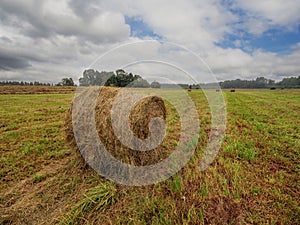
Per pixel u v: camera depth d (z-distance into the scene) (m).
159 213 3.32
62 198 3.95
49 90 45.03
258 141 6.69
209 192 3.83
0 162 5.43
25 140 7.23
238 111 13.45
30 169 5.06
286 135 7.38
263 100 22.98
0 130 8.80
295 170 4.70
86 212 3.50
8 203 3.84
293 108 15.44
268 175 4.49
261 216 3.30
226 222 3.17
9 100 21.91
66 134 5.16
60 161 5.47
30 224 3.38
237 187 3.91
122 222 3.27
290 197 3.71
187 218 3.24
